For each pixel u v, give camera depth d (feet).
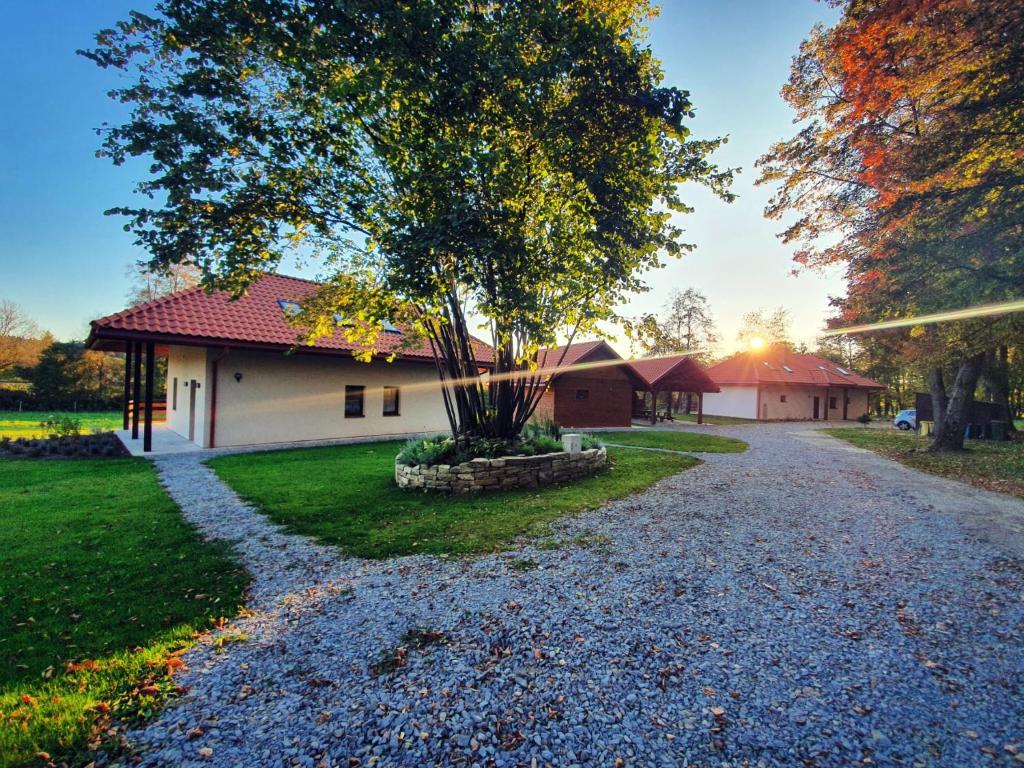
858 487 26.43
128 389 50.47
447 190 17.95
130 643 9.71
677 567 14.02
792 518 19.54
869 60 24.26
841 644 9.86
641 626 10.57
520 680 8.61
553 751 6.93
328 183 20.88
